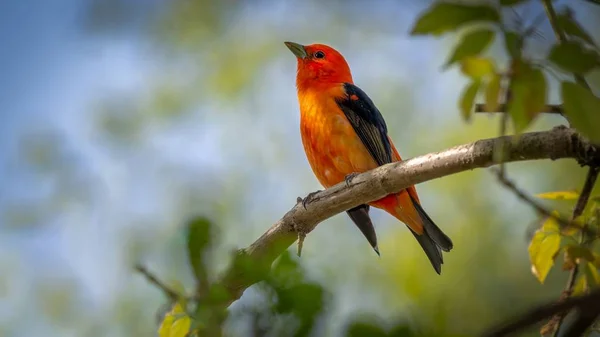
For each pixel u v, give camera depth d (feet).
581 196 24.00
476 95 17.42
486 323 45.24
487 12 16.62
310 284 15.34
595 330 21.93
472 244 48.85
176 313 19.02
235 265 15.83
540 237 25.49
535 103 16.29
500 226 49.08
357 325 14.38
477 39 16.97
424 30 16.96
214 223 15.65
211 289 15.76
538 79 16.31
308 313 15.21
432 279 46.65
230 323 15.64
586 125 16.40
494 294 46.68
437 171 26.73
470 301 46.24
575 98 16.43
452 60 17.25
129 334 42.52
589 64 16.08
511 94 16.53
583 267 25.22
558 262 46.47
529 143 23.08
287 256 15.65
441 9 16.71
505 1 16.47
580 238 25.07
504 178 20.99
